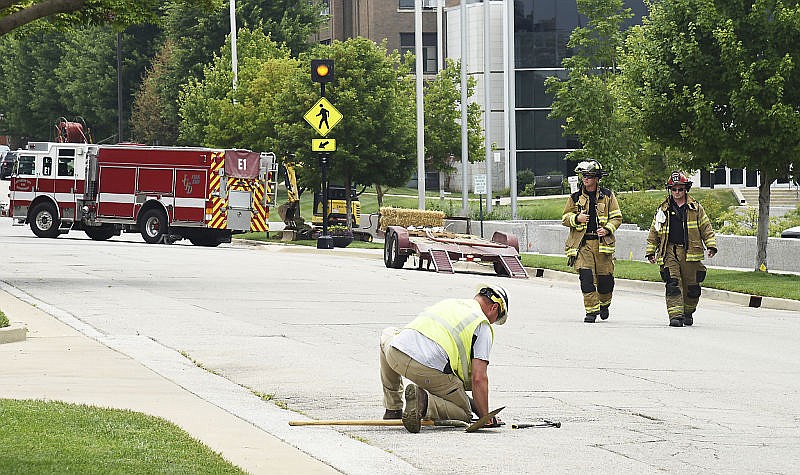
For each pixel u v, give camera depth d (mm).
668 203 43500
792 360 34188
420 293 53625
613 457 20312
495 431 22625
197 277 59500
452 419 22641
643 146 94812
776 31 61312
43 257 71812
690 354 35062
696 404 26250
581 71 90500
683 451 20922
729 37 60875
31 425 20422
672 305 42906
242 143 120500
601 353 34844
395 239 72250
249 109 120312
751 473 19172
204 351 33656
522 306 49750
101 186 97812
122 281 55938
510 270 70375
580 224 43625
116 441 19484
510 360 33031
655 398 26984
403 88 123812
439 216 76938
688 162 66062
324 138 94125
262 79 121625
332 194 105812
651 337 39281
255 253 84625
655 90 64750
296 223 108438
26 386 26641
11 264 65562
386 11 191250
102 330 37656
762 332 41750
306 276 62375
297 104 113875
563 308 49250
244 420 23297
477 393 22016
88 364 30406
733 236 73312
